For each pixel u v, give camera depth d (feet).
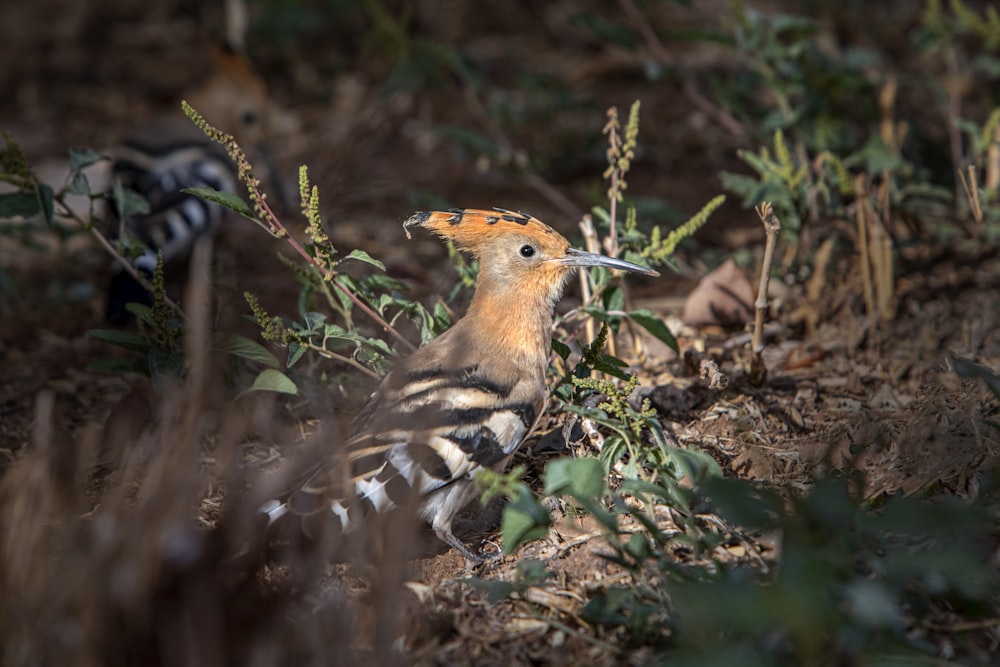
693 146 53.67
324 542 24.31
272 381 27.66
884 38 62.39
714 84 46.78
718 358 34.58
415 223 28.99
